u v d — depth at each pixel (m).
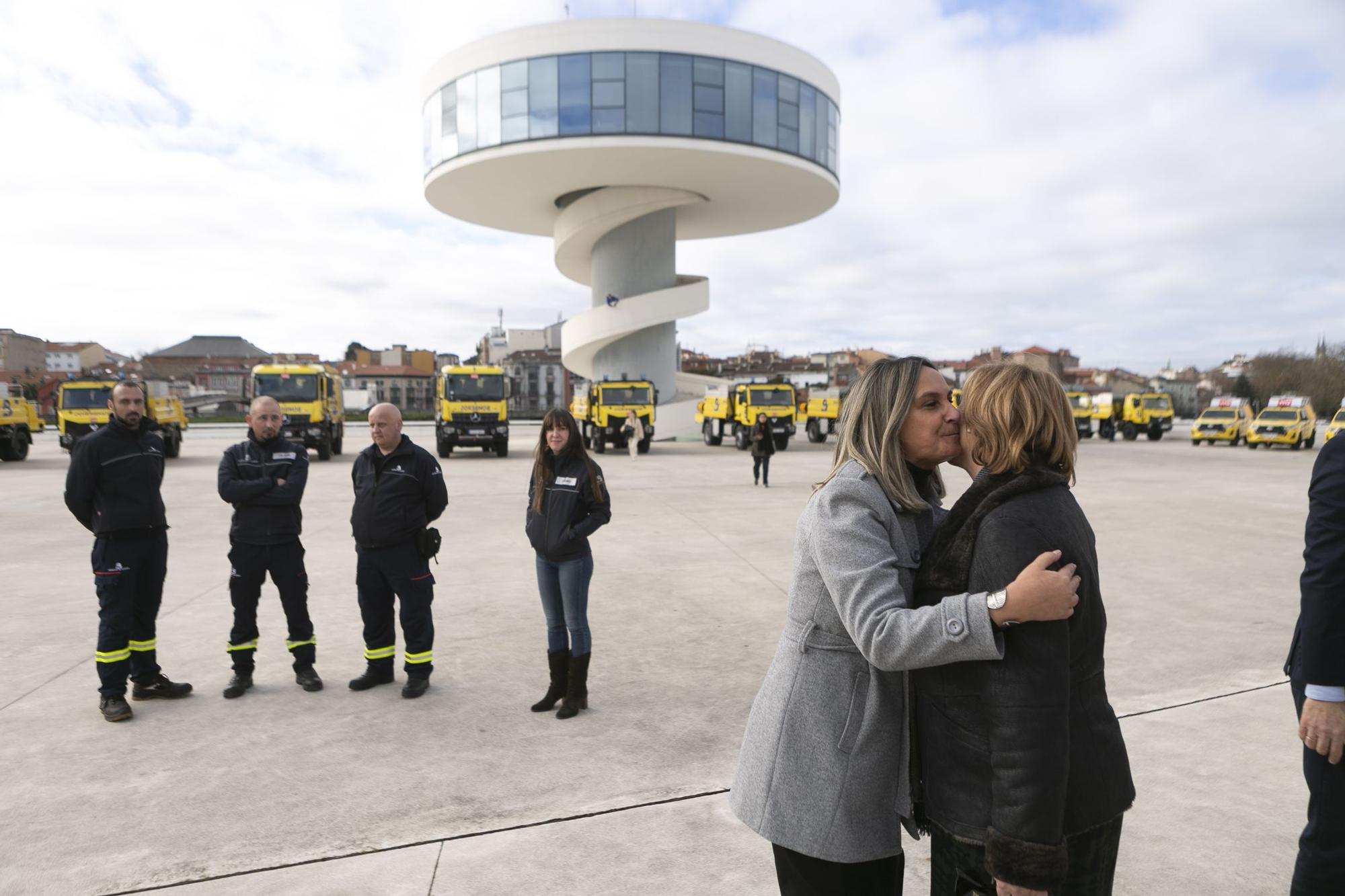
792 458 23.08
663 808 3.14
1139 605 6.25
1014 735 1.27
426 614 4.42
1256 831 2.90
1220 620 5.81
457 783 3.36
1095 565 1.40
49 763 3.57
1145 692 4.33
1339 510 1.72
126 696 4.42
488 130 26.42
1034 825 1.25
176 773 3.47
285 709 4.21
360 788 3.32
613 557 8.23
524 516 11.33
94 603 6.47
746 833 2.95
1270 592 6.70
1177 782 3.28
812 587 1.61
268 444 4.46
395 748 3.72
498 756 3.63
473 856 2.81
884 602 1.43
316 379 21.17
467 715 4.12
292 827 3.01
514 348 89.19
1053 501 1.37
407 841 2.91
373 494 4.29
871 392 1.61
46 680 4.67
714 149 25.94
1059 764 1.25
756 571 7.56
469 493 14.08
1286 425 26.67
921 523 1.62
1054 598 1.24
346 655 5.12
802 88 27.64
